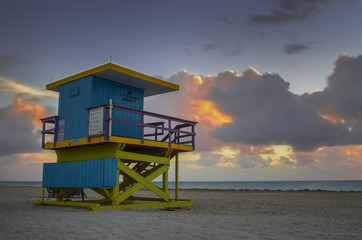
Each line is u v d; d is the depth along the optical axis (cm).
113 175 1027
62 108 1267
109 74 1170
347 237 596
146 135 1369
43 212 961
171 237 571
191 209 1199
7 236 568
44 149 1295
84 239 546
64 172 1161
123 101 1266
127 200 1398
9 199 1717
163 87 1352
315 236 603
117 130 1209
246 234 612
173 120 1225
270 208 1295
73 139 1178
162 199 1283
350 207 1373
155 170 1220
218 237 577
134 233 604
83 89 1190
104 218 809
